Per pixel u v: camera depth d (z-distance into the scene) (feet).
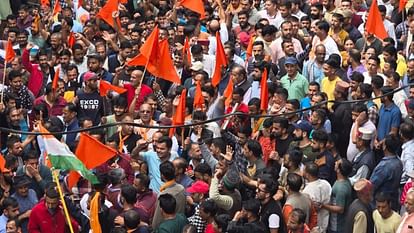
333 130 128.36
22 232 110.22
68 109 132.46
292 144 119.24
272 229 104.99
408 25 154.81
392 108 124.98
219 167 110.52
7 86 146.61
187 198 110.63
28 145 125.70
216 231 103.65
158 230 105.09
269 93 134.21
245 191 113.50
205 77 139.95
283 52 151.33
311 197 108.88
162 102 138.82
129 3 185.06
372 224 107.65
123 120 128.88
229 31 169.89
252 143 116.16
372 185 110.11
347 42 150.30
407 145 117.50
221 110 131.13
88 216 110.52
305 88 138.51
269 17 169.07
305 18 163.22
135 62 131.03
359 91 127.13
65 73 154.61
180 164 113.29
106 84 137.90
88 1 186.50
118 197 110.93
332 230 111.04
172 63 135.33
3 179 112.06
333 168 116.98
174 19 174.19
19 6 192.85
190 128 125.70
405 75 138.41
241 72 137.49
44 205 107.14
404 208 111.86
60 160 105.19
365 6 169.78
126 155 119.55
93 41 170.71
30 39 168.04
